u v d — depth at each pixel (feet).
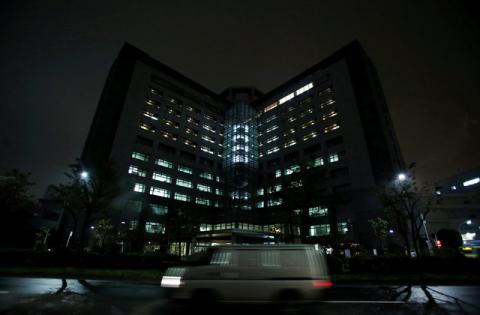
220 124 273.33
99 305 28.60
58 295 33.91
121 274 58.44
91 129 227.61
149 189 186.91
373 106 180.14
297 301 25.70
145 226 168.45
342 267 65.67
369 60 228.84
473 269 61.26
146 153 196.95
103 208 86.07
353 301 32.96
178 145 221.87
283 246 28.55
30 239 127.95
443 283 53.16
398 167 177.58
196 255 28.68
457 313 26.66
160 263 75.97
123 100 201.05
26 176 83.35
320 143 200.85
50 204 183.62
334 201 98.68
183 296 26.07
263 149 249.34
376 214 148.66
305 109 226.58
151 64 236.63
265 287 26.13
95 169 85.51
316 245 29.12
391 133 199.93
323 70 227.61
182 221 143.13
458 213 155.53
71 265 69.10
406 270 64.13
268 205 214.90
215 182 236.02
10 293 34.53
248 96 306.96
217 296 25.93
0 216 88.99
